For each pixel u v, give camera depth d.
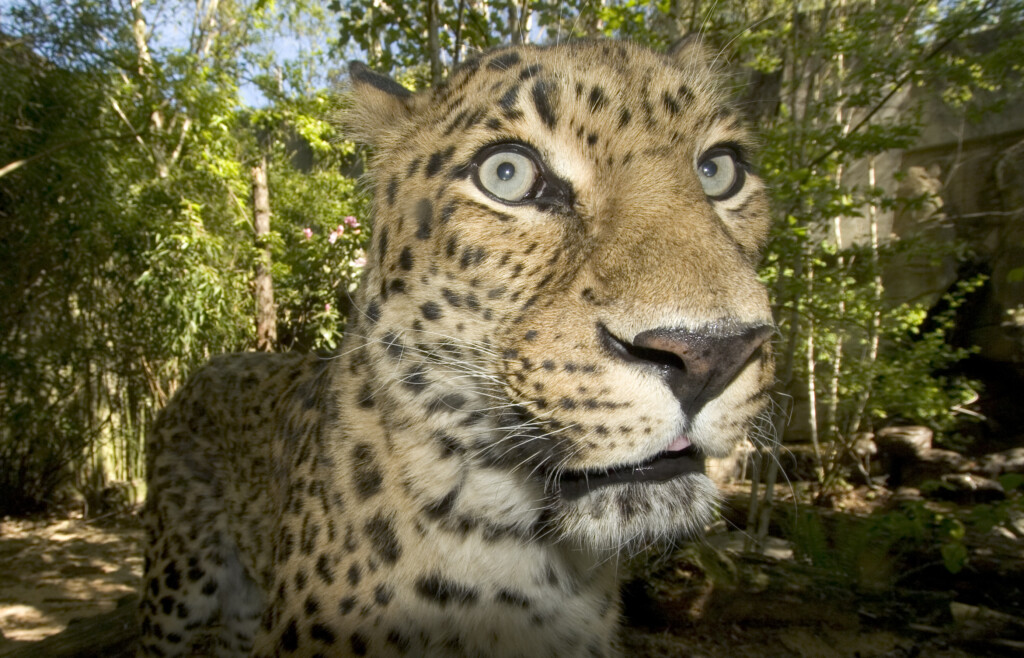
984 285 1.49
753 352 0.22
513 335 0.24
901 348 1.27
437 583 0.26
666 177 0.24
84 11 1.02
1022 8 0.82
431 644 0.26
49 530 1.12
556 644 0.27
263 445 0.41
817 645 0.59
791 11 0.94
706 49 0.35
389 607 0.26
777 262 0.80
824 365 1.34
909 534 0.70
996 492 1.24
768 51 0.99
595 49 0.28
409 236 0.27
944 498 1.27
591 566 0.28
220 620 0.48
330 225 1.80
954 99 1.07
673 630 0.61
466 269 0.25
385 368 0.27
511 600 0.27
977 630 0.61
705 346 0.20
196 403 0.48
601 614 0.29
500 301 0.24
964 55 0.92
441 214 0.26
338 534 0.27
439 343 0.26
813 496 1.29
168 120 1.28
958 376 1.46
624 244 0.22
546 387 0.22
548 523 0.26
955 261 1.49
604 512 0.23
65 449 1.25
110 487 1.28
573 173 0.24
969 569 0.71
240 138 1.55
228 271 1.32
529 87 0.25
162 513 0.45
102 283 1.20
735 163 0.30
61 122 1.01
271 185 1.89
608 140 0.24
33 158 0.91
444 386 0.26
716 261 0.22
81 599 0.79
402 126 0.30
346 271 1.59
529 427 0.24
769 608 0.62
